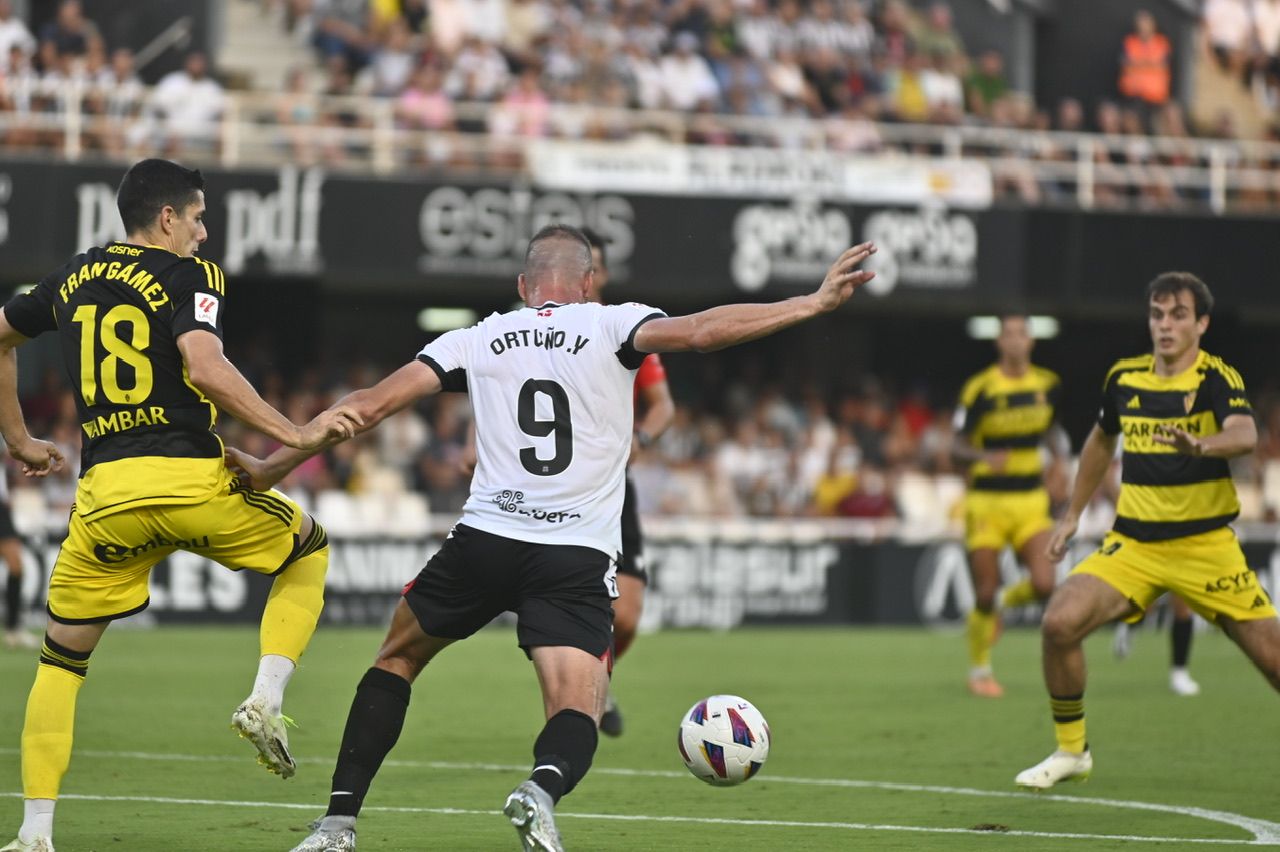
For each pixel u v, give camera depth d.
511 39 81.56
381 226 68.44
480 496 17.83
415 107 72.31
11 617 51.09
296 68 78.94
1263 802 24.31
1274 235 75.81
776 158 72.06
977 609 42.09
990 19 91.25
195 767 27.30
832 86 81.88
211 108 69.62
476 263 69.12
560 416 17.64
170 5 78.81
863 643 60.25
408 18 79.94
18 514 64.06
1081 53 92.00
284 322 80.62
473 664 50.38
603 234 70.06
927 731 33.97
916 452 78.88
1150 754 30.12
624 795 24.95
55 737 18.23
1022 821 22.52
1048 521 42.50
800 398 85.69
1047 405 42.28
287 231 67.62
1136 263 74.75
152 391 18.25
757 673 47.97
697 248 70.94
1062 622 24.25
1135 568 24.50
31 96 68.44
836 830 21.67
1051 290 74.06
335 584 64.12
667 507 71.38
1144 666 51.56
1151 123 89.25
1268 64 93.56
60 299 18.62
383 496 68.38
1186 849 20.25
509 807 15.83
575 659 17.23
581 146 70.69
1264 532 68.19
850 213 72.12
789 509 73.00
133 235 18.70
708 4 81.88
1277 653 24.27
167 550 18.75
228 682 42.72
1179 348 24.41
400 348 85.31
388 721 18.11
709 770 20.36
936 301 73.44
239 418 17.66
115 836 20.52
